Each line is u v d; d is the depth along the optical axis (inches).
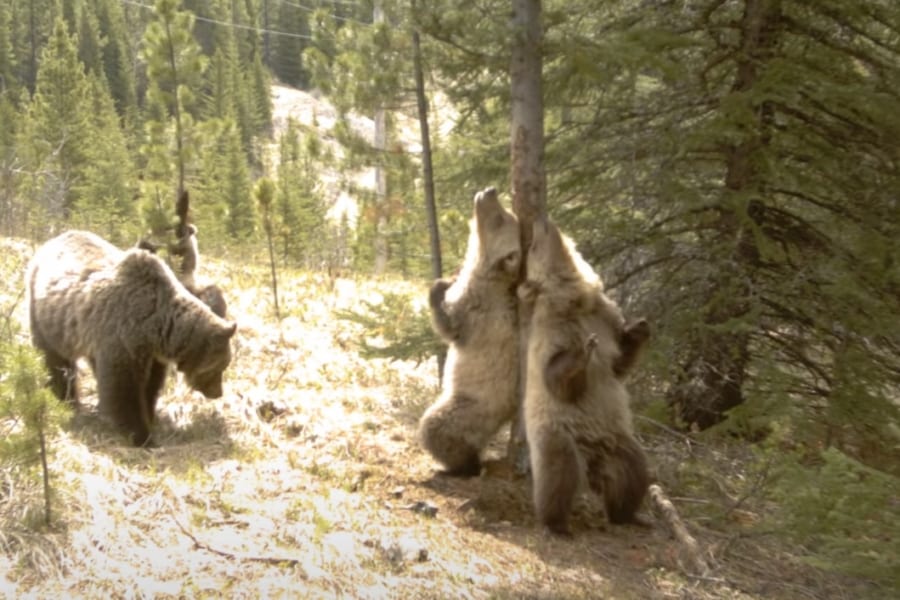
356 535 226.8
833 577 244.2
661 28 343.3
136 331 281.6
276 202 761.0
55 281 301.9
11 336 330.3
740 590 231.3
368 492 268.2
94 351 285.4
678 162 352.2
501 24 280.5
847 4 331.6
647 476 263.9
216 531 214.4
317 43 392.5
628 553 248.4
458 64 324.2
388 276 709.3
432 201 380.2
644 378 363.9
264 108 2588.6
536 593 209.2
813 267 334.0
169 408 320.5
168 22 447.8
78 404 310.5
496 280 281.3
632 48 289.4
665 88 366.0
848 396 322.7
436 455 290.5
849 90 314.3
